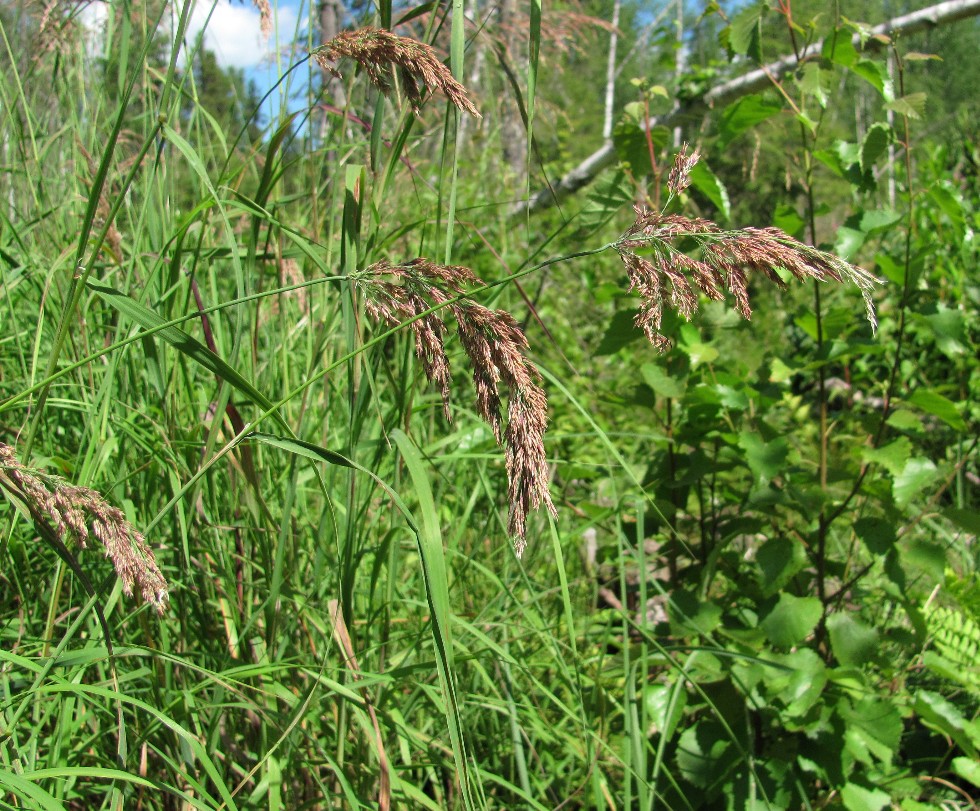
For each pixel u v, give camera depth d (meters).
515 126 6.59
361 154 2.54
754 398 2.38
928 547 2.16
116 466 1.98
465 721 2.06
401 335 1.78
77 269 1.42
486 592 2.64
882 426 2.30
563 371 5.19
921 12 4.28
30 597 1.97
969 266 4.39
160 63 2.72
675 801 2.13
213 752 1.67
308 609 1.86
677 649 1.87
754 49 2.29
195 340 1.37
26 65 2.50
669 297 1.23
